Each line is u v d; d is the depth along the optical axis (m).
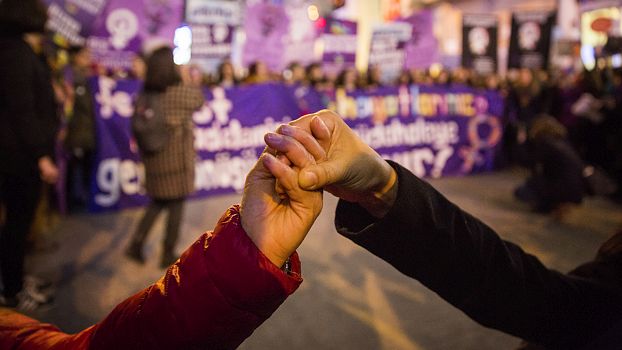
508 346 2.34
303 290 2.97
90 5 5.06
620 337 0.72
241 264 0.49
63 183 4.62
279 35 6.64
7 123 2.35
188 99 3.17
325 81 6.69
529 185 4.90
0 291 2.59
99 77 4.72
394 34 7.46
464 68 7.77
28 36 3.00
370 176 0.59
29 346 0.74
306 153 0.50
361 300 2.84
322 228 4.25
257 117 5.62
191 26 5.95
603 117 5.94
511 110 7.29
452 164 6.86
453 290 0.69
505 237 4.06
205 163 5.40
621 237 0.81
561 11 10.74
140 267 3.33
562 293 0.74
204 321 0.50
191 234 4.11
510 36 7.97
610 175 5.73
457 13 9.88
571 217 4.68
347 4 13.80
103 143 4.79
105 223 4.43
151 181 3.23
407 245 0.65
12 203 2.48
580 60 9.56
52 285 2.97
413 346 2.34
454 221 0.67
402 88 6.49
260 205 0.51
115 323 0.56
